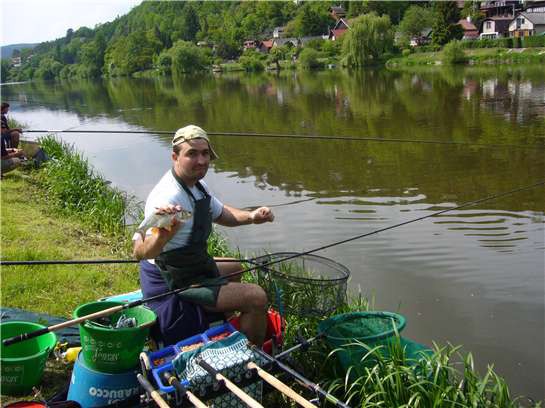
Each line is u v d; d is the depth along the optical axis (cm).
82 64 11112
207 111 2838
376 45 6594
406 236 899
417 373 429
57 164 1175
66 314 550
